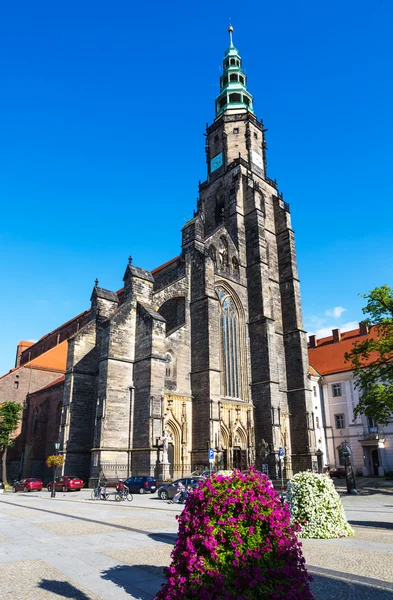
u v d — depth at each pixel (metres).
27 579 10.98
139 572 11.62
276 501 8.77
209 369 50.78
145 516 23.72
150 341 46.75
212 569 7.75
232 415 54.16
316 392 76.25
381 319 44.75
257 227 65.50
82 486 47.34
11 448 74.00
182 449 48.34
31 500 36.97
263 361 58.75
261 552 7.96
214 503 8.54
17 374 77.44
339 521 17.42
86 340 54.47
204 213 75.56
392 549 14.55
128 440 45.25
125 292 52.41
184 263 57.38
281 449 45.75
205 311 53.41
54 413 68.31
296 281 68.50
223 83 83.25
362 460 68.88
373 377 44.81
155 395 45.09
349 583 10.63
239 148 75.50
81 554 13.77
